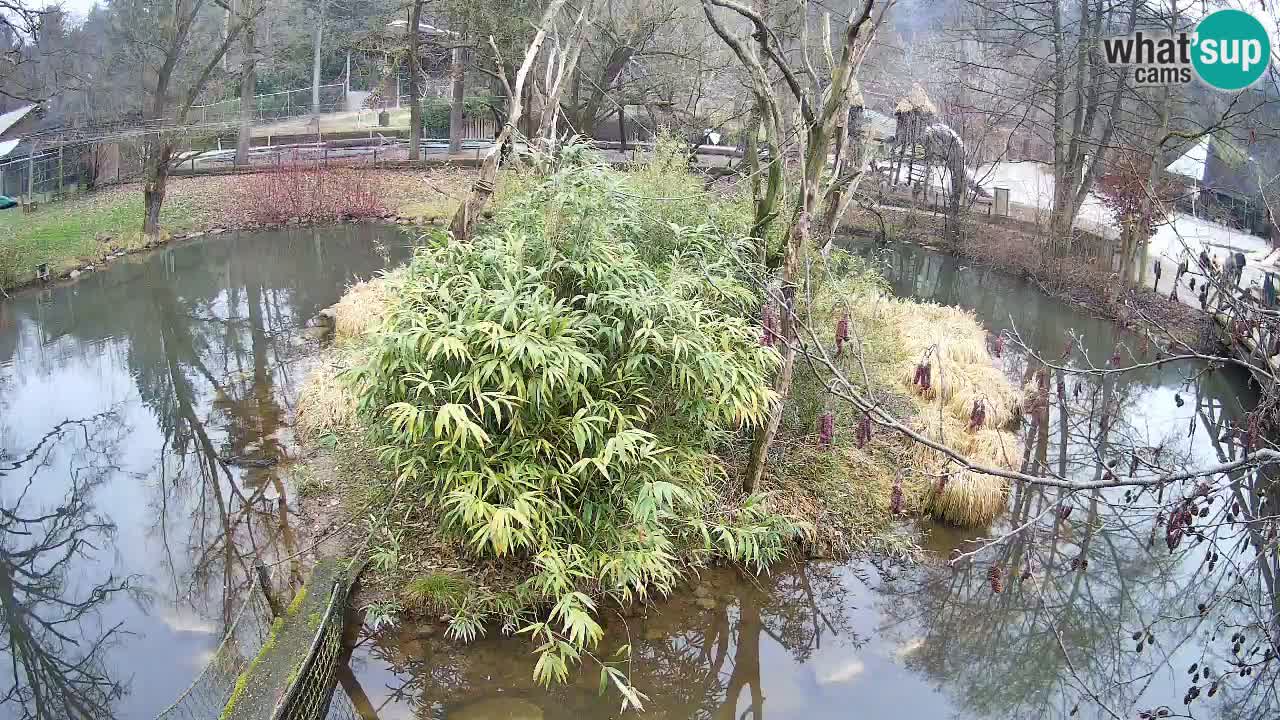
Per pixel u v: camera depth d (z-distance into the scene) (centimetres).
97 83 2642
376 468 817
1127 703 589
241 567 730
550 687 579
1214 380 1175
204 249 1959
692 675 606
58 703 612
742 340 686
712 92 2222
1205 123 1560
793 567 721
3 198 1997
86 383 1216
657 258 762
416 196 2423
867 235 2150
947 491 796
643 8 2159
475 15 2339
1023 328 1480
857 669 627
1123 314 1321
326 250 1978
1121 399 1073
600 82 2225
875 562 738
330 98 3619
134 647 664
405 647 604
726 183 1278
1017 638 666
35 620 704
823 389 834
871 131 968
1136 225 830
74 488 923
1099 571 744
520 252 630
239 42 2761
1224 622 624
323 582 639
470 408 567
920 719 577
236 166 2670
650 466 616
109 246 1856
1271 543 482
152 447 1008
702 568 709
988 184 2377
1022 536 782
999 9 1978
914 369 1020
